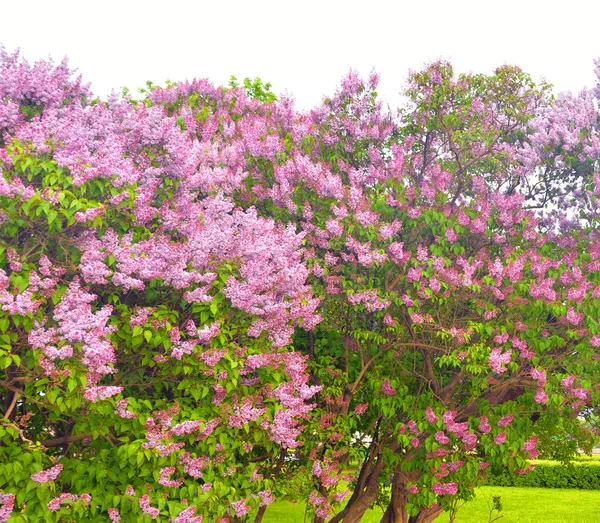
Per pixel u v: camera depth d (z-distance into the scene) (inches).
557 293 309.6
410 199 320.2
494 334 309.0
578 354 318.3
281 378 269.0
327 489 308.0
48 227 221.8
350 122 347.9
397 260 310.7
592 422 367.9
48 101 252.7
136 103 371.2
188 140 293.0
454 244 329.1
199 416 236.7
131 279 220.7
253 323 248.1
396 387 318.7
